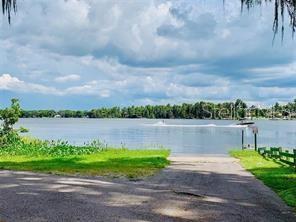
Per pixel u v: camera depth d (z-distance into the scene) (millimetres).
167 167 24000
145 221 10445
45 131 104688
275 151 29766
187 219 10844
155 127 138875
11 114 37188
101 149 36250
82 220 10328
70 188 14320
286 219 11461
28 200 12250
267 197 14555
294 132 112812
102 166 23766
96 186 14984
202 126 147250
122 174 20234
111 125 165625
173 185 16891
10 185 14695
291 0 15008
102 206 11789
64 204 11867
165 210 11648
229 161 28109
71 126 153375
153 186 16172
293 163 24203
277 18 15219
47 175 18266
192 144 59156
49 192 13492
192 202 12859
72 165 24062
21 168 22078
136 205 12062
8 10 15000
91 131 105938
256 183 17891
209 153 40031
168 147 52094
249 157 31297
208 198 13805
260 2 15484
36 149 33344
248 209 12461
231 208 12406
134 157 29562
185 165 25328
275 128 146250
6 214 10695
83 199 12562
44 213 10867
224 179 19062
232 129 122438
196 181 18281
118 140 67500
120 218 10617
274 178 19188
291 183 17703
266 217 11547
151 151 35812
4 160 27000
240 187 16703
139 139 70938
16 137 37312
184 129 121875
